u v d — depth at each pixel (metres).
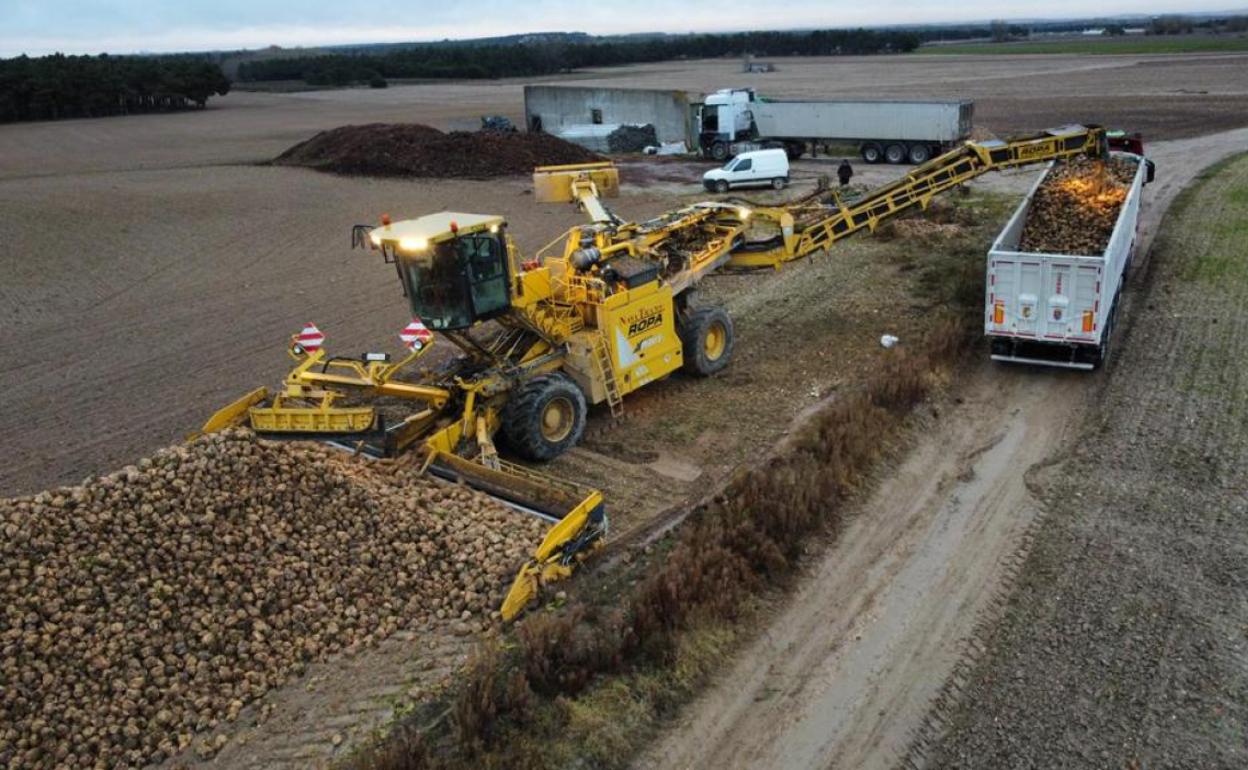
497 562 8.59
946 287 17.19
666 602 8.05
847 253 20.02
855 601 8.48
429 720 7.15
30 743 6.75
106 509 8.05
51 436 12.80
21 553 7.53
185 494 8.45
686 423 12.21
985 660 7.63
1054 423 11.73
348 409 10.04
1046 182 17.81
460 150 37.03
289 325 17.55
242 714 7.32
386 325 17.36
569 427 11.41
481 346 11.13
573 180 14.39
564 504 9.17
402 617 8.27
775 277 18.66
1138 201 17.17
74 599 7.48
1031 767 6.55
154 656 7.46
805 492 9.61
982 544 9.23
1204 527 9.16
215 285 20.78
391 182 34.66
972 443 11.39
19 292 20.33
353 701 7.39
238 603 8.01
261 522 8.63
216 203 30.34
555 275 12.07
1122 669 7.39
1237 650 7.49
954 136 32.81
